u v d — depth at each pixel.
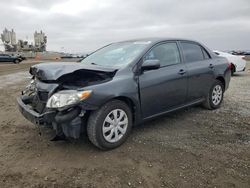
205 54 5.85
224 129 4.87
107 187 3.04
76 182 3.14
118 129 4.04
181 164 3.54
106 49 5.34
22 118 5.67
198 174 3.30
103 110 3.80
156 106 4.57
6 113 6.18
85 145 4.14
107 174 3.31
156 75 4.49
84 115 3.77
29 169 3.44
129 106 4.24
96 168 3.45
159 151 3.93
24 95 4.52
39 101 3.93
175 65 4.94
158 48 4.75
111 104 3.90
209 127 4.97
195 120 5.36
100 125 3.79
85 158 3.72
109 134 3.92
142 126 4.99
